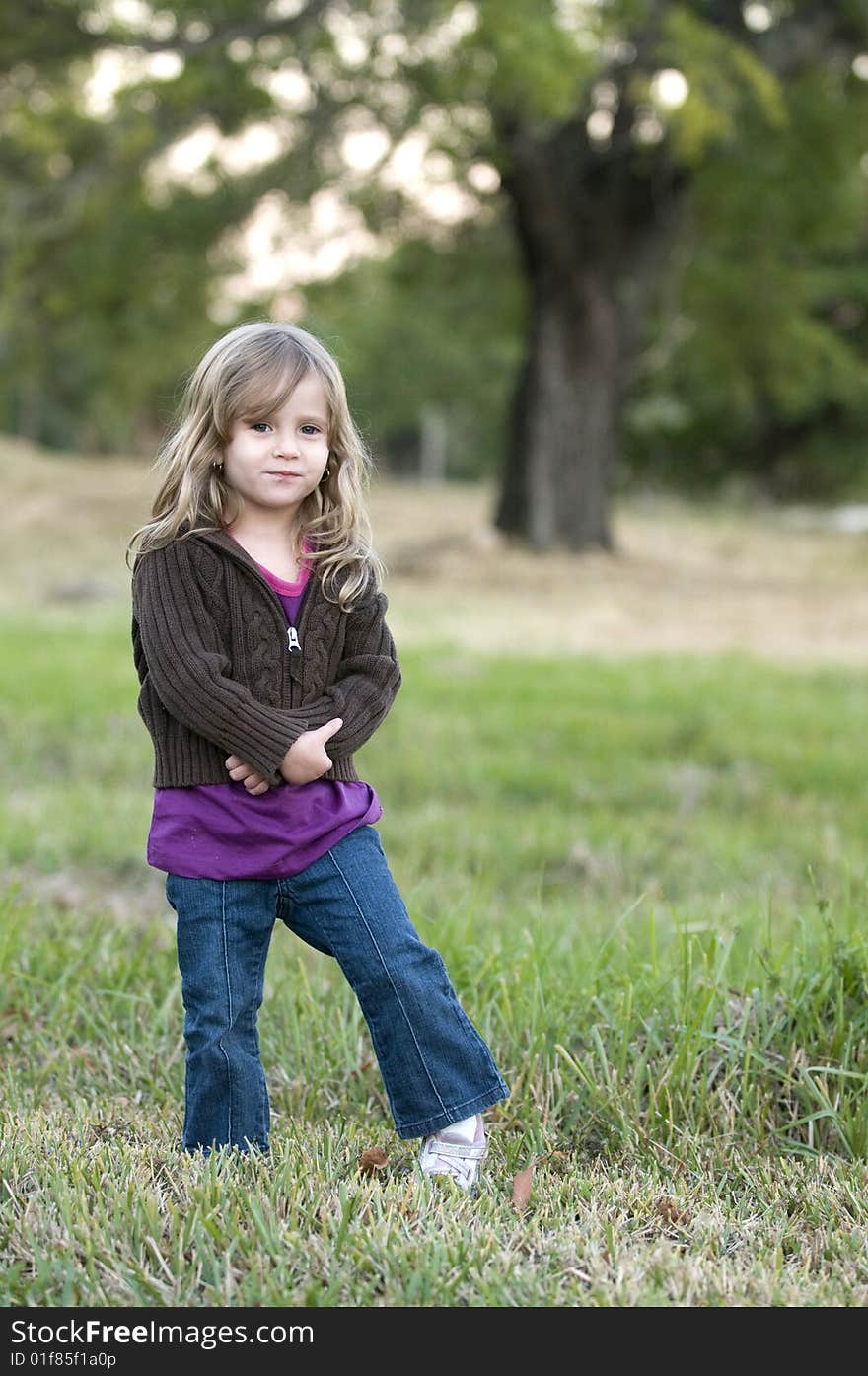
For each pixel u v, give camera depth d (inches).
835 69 1075.3
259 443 156.3
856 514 1939.0
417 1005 155.9
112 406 1293.1
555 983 204.2
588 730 489.7
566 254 1072.2
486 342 1438.2
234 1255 133.0
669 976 200.2
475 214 1183.6
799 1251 145.1
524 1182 151.9
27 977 217.6
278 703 156.9
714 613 919.7
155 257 1072.2
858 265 1811.0
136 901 300.7
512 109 922.1
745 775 435.8
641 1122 177.3
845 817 386.0
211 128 981.2
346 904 156.7
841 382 1860.2
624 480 2381.9
